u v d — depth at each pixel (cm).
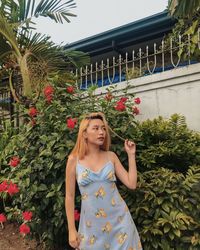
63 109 442
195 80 507
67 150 405
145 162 431
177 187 379
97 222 309
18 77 706
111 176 318
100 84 625
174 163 458
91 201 311
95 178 313
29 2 662
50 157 413
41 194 422
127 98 505
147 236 366
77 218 371
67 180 329
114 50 986
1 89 736
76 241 318
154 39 939
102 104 464
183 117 494
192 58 527
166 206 369
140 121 539
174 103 525
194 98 507
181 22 594
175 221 355
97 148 330
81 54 718
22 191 431
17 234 527
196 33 524
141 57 579
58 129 425
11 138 571
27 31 664
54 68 675
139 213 380
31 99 583
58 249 451
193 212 367
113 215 312
